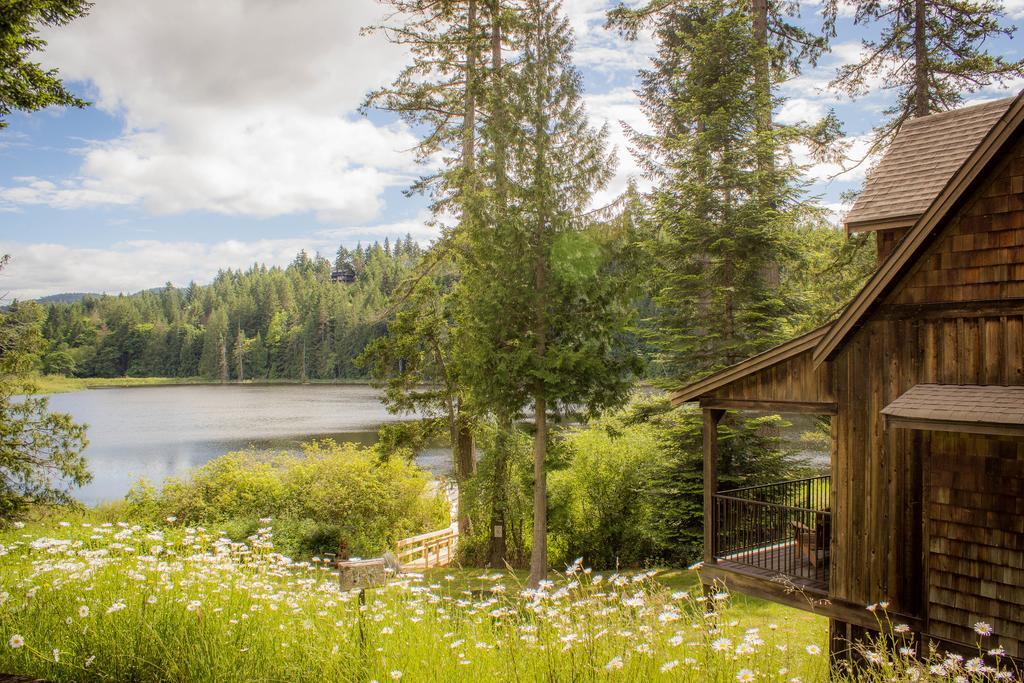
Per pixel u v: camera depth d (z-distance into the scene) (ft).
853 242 54.90
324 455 74.69
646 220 56.49
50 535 24.76
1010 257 22.61
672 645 13.67
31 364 53.16
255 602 17.04
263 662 14.10
